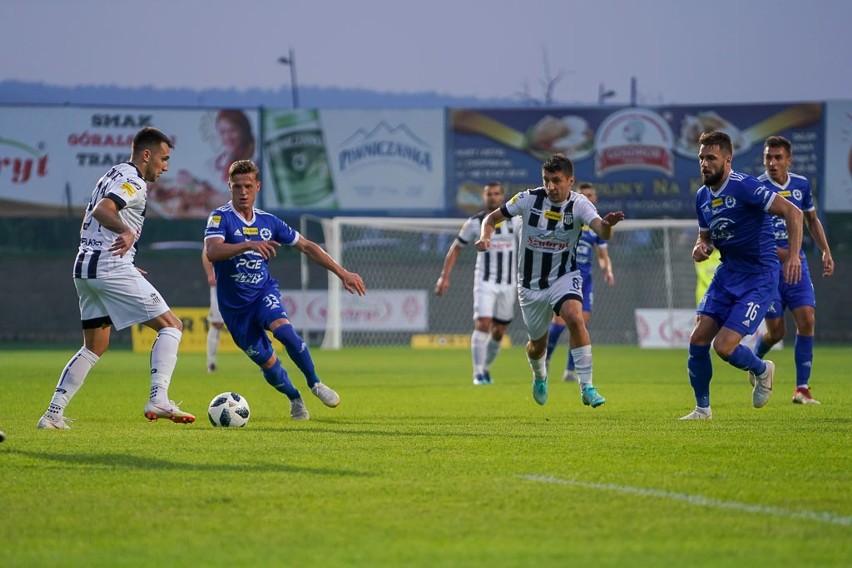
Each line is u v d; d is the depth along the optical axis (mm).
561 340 97125
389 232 104562
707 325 26219
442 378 48594
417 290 97875
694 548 12320
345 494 15547
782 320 32469
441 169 103688
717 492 15641
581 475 17141
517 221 44344
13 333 103062
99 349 24984
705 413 26781
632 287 102312
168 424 25812
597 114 101938
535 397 30688
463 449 20375
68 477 16984
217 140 102938
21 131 102125
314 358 69625
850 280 103125
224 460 18812
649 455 19422
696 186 101375
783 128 99875
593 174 102312
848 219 103938
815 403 31828
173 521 13836
